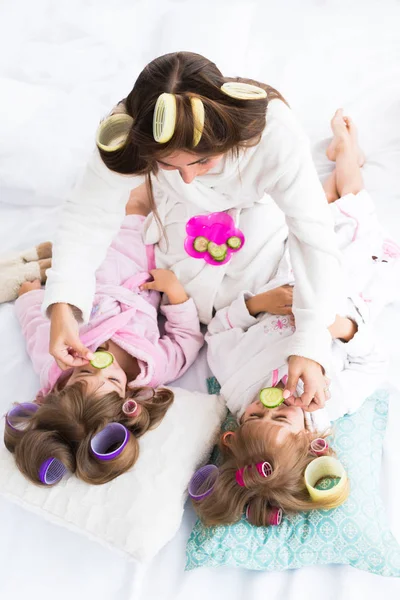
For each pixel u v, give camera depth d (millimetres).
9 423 1251
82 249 1208
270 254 1438
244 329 1430
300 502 1162
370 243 1502
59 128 1730
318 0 2053
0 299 1568
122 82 1875
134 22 2021
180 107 817
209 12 1938
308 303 1114
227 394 1351
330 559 1156
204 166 966
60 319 1188
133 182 1146
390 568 1127
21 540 1225
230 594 1154
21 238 1662
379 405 1344
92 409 1232
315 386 1106
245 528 1185
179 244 1479
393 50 1902
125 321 1411
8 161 1658
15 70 1901
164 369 1406
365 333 1338
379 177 1665
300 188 1104
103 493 1187
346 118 1690
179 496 1202
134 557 1137
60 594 1158
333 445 1271
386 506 1219
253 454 1185
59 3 2049
